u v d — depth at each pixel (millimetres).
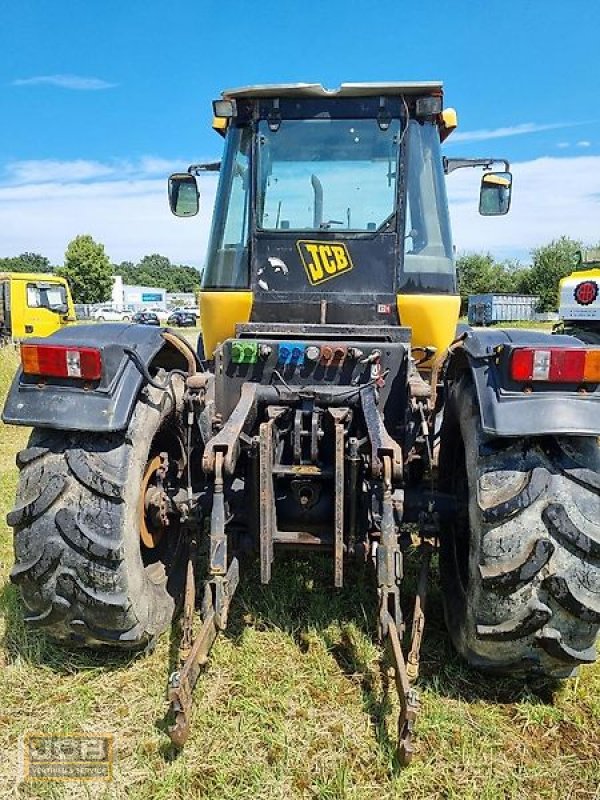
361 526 2801
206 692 2561
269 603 3199
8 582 3441
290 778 2168
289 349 3008
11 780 2172
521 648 2422
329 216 3506
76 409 2426
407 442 2967
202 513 2811
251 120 3535
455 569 2920
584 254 11492
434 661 2809
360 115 3492
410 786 2143
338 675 2688
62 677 2674
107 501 2447
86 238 71188
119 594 2484
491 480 2389
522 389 2371
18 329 16719
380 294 3449
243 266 3545
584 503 2312
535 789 2156
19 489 2516
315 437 2762
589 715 2514
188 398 2865
